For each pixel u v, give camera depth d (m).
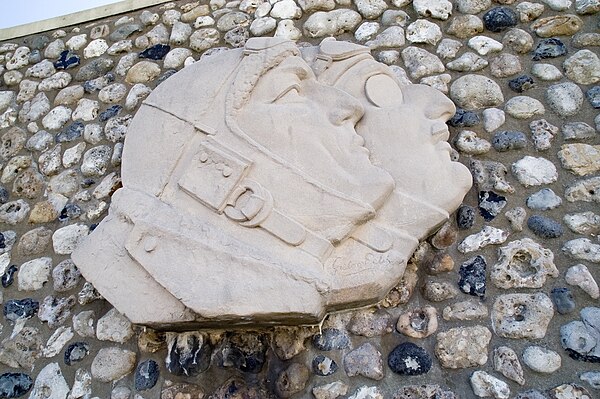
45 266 2.57
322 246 1.81
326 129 2.00
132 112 2.87
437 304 2.00
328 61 2.24
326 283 1.74
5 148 3.04
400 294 2.03
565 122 2.27
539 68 2.41
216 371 2.06
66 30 3.36
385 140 2.04
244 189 1.89
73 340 2.33
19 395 2.30
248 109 2.06
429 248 2.10
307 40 2.80
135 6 3.25
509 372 1.84
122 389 2.15
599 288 1.91
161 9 3.20
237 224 1.86
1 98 3.22
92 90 3.04
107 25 3.26
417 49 2.60
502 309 1.94
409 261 2.08
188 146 2.05
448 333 1.94
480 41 2.54
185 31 3.05
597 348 1.82
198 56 2.95
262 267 1.74
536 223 2.07
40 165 2.90
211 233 1.83
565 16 2.50
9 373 2.36
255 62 2.12
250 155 1.95
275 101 2.07
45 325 2.42
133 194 1.98
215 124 2.05
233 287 1.72
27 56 3.32
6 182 2.93
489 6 2.62
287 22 2.87
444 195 1.94
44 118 3.04
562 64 2.40
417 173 1.97
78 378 2.23
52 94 3.12
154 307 1.81
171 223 1.87
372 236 1.87
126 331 2.25
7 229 2.78
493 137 2.29
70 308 2.42
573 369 1.81
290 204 1.87
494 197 2.15
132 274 1.86
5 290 2.59
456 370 1.88
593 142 2.20
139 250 1.84
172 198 1.96
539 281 1.96
